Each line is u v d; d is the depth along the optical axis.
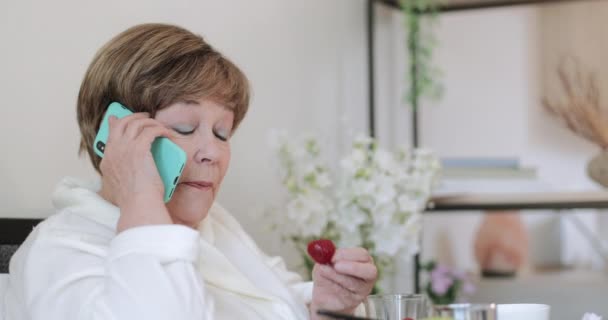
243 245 1.39
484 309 0.85
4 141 1.45
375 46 2.84
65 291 1.05
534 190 2.66
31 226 1.37
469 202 2.54
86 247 1.09
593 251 3.69
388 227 1.97
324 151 2.52
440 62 3.30
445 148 3.28
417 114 2.95
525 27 3.44
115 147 1.11
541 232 3.68
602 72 3.13
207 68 1.20
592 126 2.69
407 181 2.02
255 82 2.21
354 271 1.15
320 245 1.17
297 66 2.41
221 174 1.26
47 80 1.55
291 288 1.45
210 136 1.21
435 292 2.72
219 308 1.20
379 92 2.87
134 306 0.98
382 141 2.88
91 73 1.21
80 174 1.63
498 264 3.11
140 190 1.07
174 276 1.01
